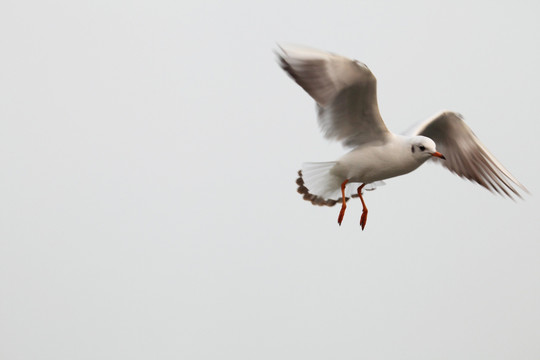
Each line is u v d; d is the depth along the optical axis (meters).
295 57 10.77
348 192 13.41
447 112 13.41
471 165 13.62
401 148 12.00
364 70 10.87
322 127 12.16
